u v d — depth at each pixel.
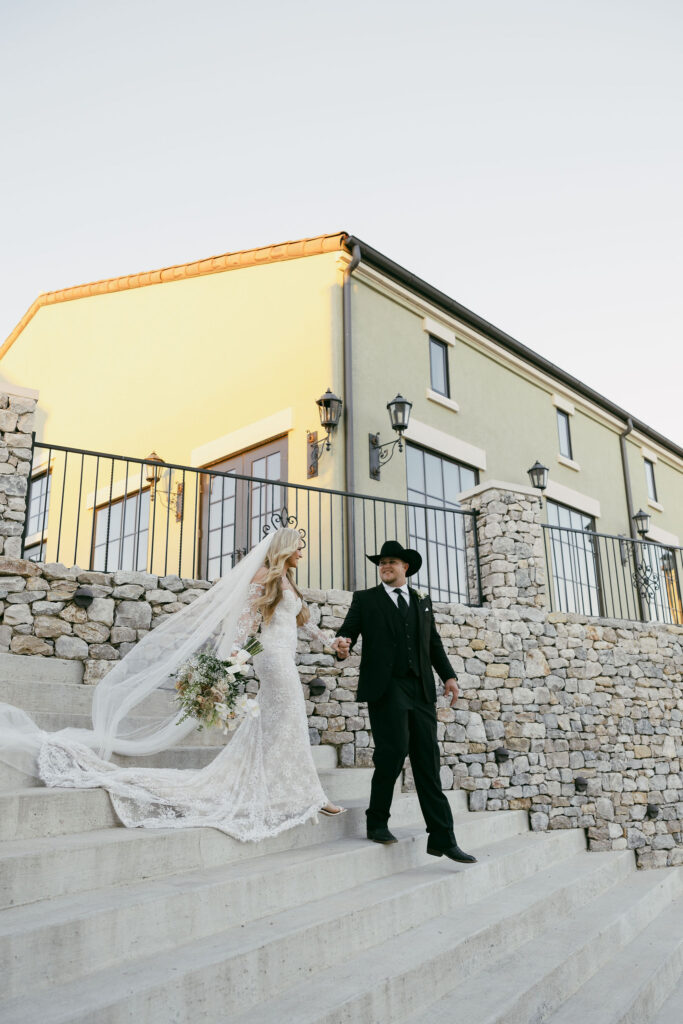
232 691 4.15
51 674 5.10
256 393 10.10
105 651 5.41
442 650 4.88
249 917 3.29
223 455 10.22
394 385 10.16
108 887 3.12
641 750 7.82
